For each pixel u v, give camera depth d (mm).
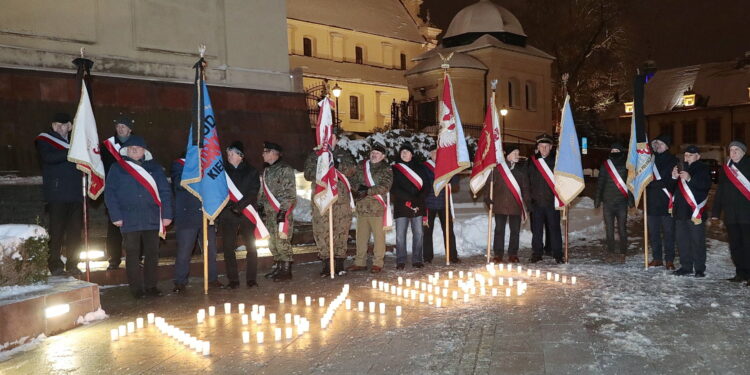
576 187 11031
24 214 11508
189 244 9219
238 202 9273
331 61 43469
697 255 9453
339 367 5309
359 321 6965
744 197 8734
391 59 47750
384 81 46156
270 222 9875
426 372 5105
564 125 11156
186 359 5688
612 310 7156
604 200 12242
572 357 5406
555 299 7875
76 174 9516
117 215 8602
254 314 7230
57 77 14430
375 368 5254
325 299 8359
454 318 6984
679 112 68500
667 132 70188
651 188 10516
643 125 10289
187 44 17016
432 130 35000
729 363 5176
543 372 5027
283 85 18812
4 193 11688
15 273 6996
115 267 9977
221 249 12516
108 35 15617
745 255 8820
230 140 17078
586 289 8508
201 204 9273
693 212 9336
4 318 6074
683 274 9656
